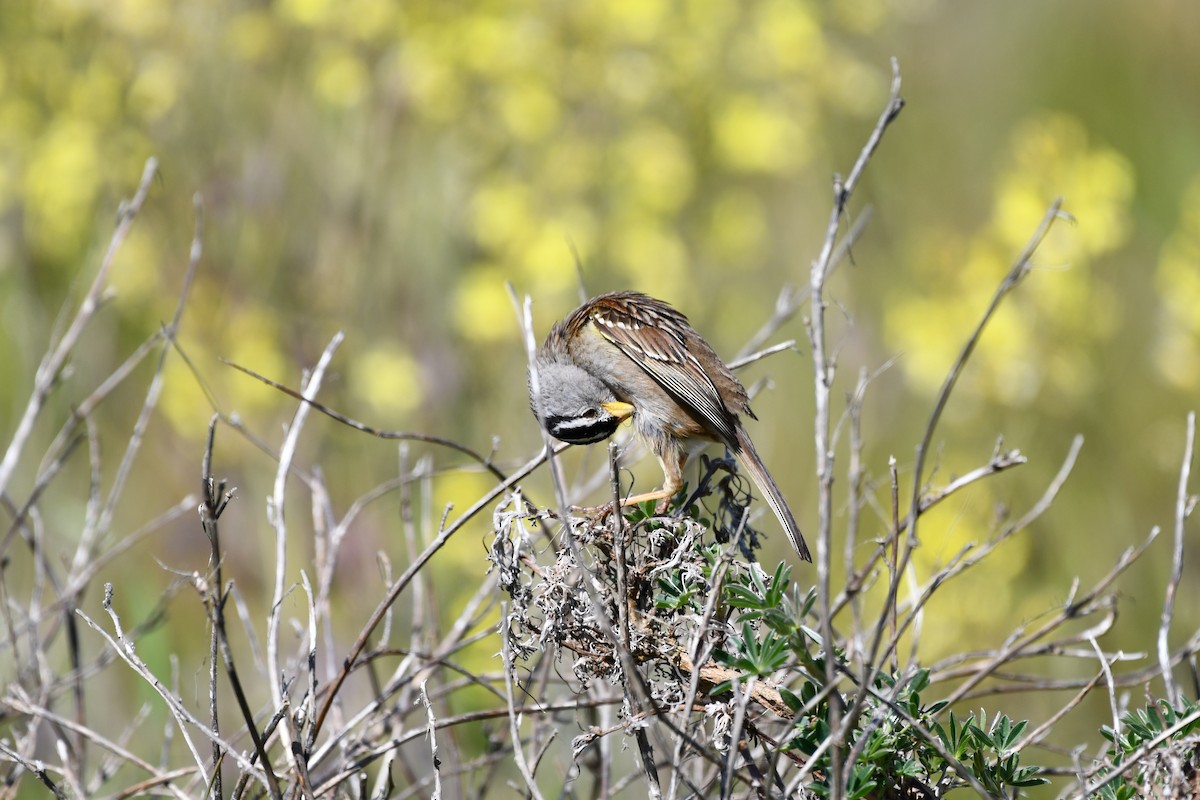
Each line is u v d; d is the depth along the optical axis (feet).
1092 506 39.27
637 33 41.29
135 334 39.40
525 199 40.22
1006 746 18.48
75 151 38.65
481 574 35.06
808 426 40.60
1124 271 46.57
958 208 48.52
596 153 41.50
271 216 39.99
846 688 20.63
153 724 30.78
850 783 17.35
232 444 37.81
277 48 40.45
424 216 40.45
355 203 39.88
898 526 20.16
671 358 28.14
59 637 31.76
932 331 40.88
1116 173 42.52
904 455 39.99
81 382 37.47
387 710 24.27
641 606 19.98
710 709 18.43
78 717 24.94
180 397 37.78
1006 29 53.72
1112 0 53.93
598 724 23.04
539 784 27.37
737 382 28.73
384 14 40.04
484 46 40.14
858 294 44.27
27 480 35.19
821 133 46.57
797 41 43.62
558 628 19.67
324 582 23.59
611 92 41.57
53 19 40.37
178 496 36.86
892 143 49.14
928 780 18.34
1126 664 34.30
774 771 17.57
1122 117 52.01
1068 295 40.88
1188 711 18.53
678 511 23.26
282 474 21.35
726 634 18.94
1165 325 41.78
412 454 37.93
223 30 40.45
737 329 42.68
